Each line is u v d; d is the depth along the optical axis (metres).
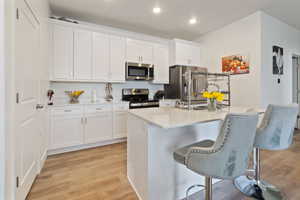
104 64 3.39
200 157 1.06
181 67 3.96
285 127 1.47
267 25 3.24
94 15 3.22
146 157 1.45
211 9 3.03
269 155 2.62
